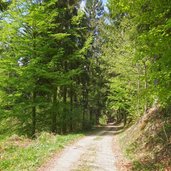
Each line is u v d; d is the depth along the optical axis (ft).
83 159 54.54
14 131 91.25
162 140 52.95
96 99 190.29
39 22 85.71
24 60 91.56
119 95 99.30
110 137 108.27
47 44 89.35
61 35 91.56
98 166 48.62
